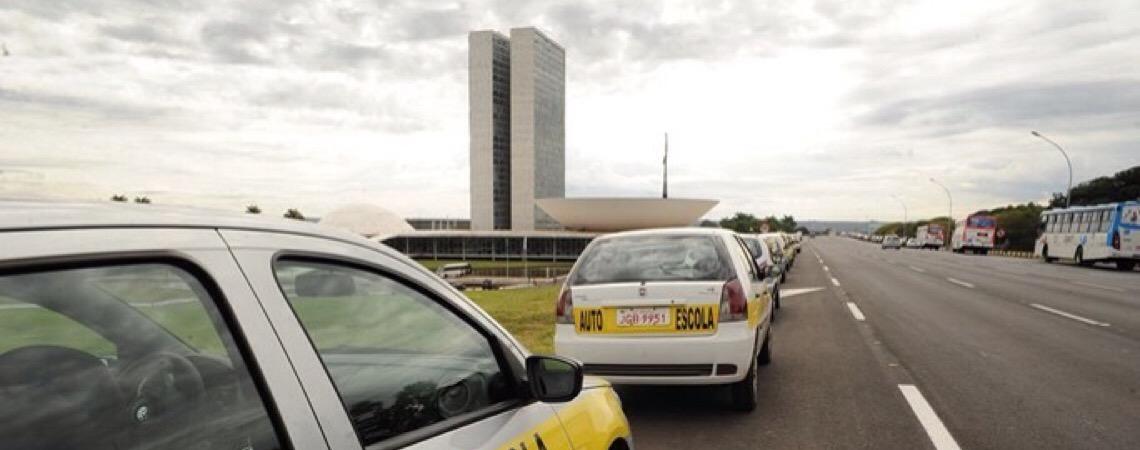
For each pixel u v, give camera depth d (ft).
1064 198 340.18
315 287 5.68
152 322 4.59
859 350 30.27
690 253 20.13
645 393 22.61
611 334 19.07
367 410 5.84
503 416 7.34
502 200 447.42
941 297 55.77
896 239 265.34
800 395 21.98
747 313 18.89
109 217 4.41
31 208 4.17
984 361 27.55
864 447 16.66
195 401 4.68
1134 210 102.53
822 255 171.01
